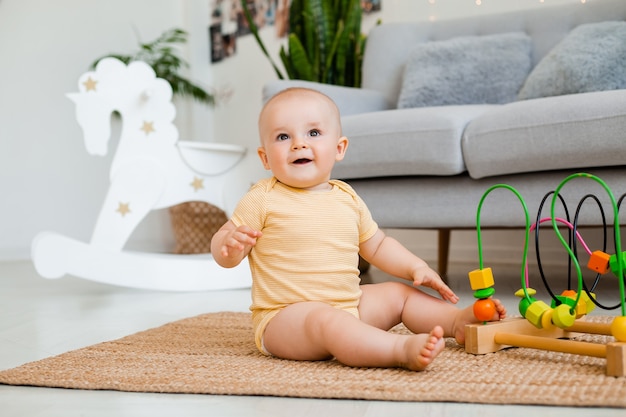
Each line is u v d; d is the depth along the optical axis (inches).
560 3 100.7
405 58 98.4
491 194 65.8
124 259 80.4
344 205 43.7
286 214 42.0
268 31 136.5
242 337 49.4
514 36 88.7
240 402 32.5
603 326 39.9
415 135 67.3
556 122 59.1
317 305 40.1
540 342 37.3
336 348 37.5
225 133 145.8
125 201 82.7
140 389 35.3
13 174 142.7
